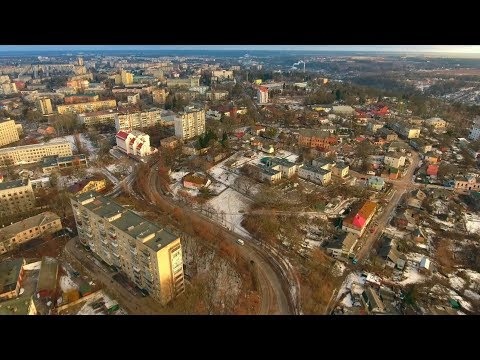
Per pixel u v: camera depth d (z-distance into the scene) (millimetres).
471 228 151000
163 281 102938
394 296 111938
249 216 158125
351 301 110375
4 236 132000
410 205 167000
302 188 186750
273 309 105375
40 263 125938
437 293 113812
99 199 125188
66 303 105625
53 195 173000
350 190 183250
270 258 130625
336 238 142875
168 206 168375
